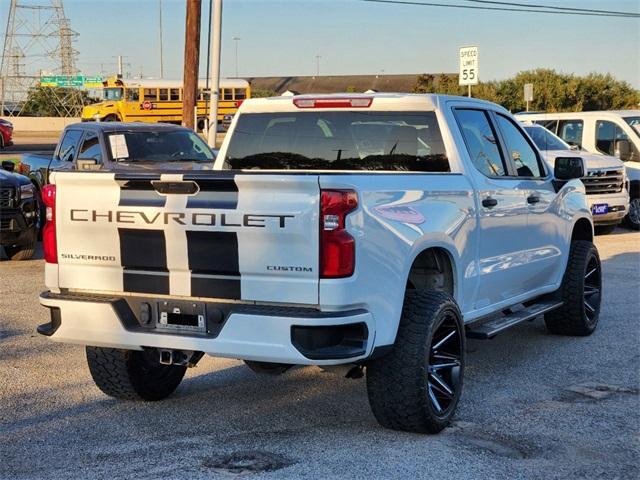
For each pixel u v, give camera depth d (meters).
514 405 5.66
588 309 7.79
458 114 6.08
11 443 4.93
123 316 4.86
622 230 16.48
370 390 4.91
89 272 4.97
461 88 46.06
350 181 4.46
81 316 4.94
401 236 4.80
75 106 67.00
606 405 5.66
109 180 4.78
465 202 5.66
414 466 4.55
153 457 4.70
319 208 4.35
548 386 6.14
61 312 5.01
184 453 4.77
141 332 4.79
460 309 5.60
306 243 4.37
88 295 5.02
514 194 6.42
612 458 4.70
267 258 4.45
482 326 6.09
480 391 6.00
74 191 4.94
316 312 4.39
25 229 11.58
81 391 6.00
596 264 7.88
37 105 68.12
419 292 5.08
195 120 19.97
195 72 19.73
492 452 4.78
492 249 6.08
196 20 19.47
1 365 6.62
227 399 5.84
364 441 4.95
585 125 16.84
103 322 4.89
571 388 6.08
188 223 4.61
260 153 6.50
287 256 4.41
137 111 47.72
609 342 7.53
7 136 34.75
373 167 6.15
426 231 5.05
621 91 46.06
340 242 4.36
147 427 5.23
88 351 5.49
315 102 6.23
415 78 58.81
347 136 6.21
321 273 4.37
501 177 6.35
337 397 5.88
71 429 5.19
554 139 15.34
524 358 6.97
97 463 4.61
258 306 4.53
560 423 5.29
